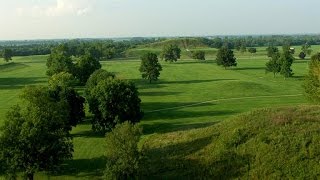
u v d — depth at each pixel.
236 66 194.50
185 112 89.25
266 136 48.00
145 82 143.38
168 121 80.31
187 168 48.06
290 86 125.56
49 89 74.56
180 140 56.91
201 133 56.50
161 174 48.19
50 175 53.78
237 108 92.00
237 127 52.44
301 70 168.12
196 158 49.41
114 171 45.47
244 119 54.91
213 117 82.19
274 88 121.25
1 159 49.69
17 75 169.62
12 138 49.97
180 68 187.88
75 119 75.06
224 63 184.75
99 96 71.81
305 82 74.12
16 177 50.88
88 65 135.00
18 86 137.50
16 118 51.91
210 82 137.88
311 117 51.69
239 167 45.09
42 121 51.44
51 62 147.75
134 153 46.22
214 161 47.50
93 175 53.00
